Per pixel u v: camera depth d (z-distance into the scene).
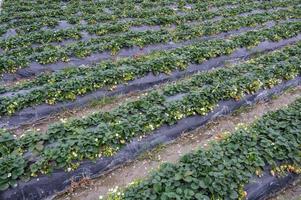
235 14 21.02
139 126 9.62
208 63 14.61
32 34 16.67
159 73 13.38
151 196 7.05
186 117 10.54
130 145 9.35
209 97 11.15
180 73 13.79
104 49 15.38
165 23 19.09
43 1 23.48
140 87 12.99
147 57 14.45
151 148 9.69
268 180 7.94
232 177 7.49
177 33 17.08
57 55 14.58
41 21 18.84
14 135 10.17
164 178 7.45
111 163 8.98
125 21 18.94
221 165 7.72
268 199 8.02
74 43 16.02
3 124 10.84
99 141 8.94
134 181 8.16
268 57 14.31
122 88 12.70
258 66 13.41
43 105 11.44
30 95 11.38
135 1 23.75
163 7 22.12
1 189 7.62
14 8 21.41
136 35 16.73
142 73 13.11
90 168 8.68
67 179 8.39
